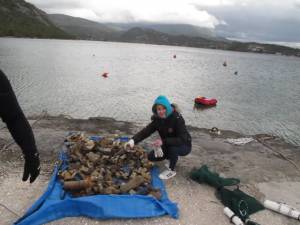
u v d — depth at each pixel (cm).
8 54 4009
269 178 457
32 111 1282
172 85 2380
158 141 408
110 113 1366
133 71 3212
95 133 650
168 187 410
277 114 1608
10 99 161
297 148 618
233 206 360
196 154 546
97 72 2848
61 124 705
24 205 348
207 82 2719
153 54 7750
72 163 445
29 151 182
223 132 740
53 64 3231
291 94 2325
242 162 517
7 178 406
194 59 6612
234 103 1834
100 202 334
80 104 1478
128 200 344
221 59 7500
